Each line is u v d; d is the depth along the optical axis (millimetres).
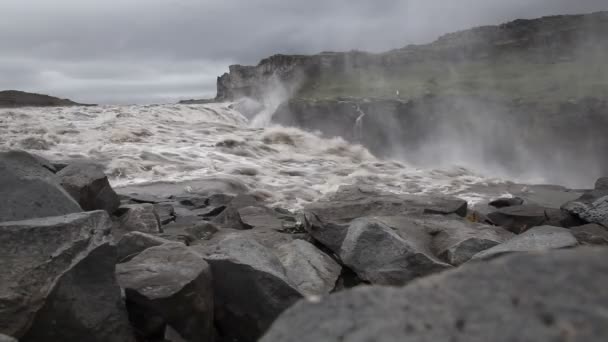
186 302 4008
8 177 4918
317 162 19828
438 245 6266
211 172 15781
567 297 1452
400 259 5449
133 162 15953
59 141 19578
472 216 8984
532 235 5457
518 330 1416
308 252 5758
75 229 3936
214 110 36281
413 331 1542
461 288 1641
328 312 1721
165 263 4410
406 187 14656
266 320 4422
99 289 3818
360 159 22781
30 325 3480
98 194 7344
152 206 7680
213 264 4539
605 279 1466
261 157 19984
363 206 8375
